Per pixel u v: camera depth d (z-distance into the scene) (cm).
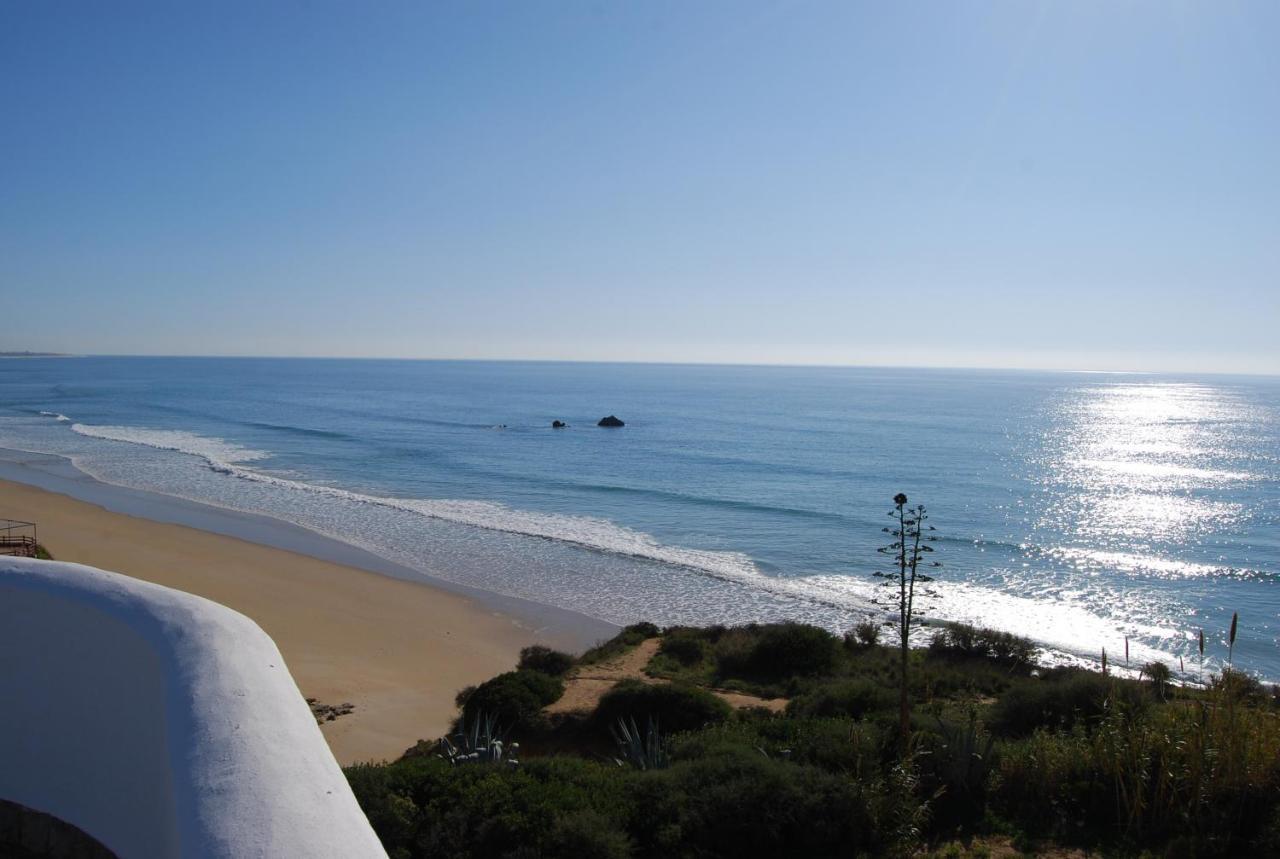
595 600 2745
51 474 4972
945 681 1720
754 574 3095
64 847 475
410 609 2567
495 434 8062
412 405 12019
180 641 426
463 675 2011
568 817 682
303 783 302
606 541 3572
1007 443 7775
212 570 2903
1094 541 3772
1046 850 686
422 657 2144
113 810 444
